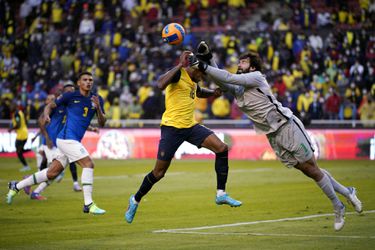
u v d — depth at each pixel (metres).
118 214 30.78
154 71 79.50
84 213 31.06
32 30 90.81
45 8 91.31
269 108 23.59
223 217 29.59
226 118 71.50
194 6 87.00
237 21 87.25
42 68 84.00
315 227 26.44
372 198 35.44
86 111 30.19
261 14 89.12
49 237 24.81
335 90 74.00
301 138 23.78
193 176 49.72
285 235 24.67
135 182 45.78
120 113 73.81
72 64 82.31
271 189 40.62
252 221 28.28
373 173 51.03
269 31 80.69
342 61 78.12
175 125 24.75
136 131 70.88
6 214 30.75
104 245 23.08
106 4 89.50
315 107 70.06
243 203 34.25
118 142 71.06
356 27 84.25
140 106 74.00
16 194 35.47
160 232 25.75
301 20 83.94
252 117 24.06
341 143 67.75
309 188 40.88
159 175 25.05
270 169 55.59
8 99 76.25
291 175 49.97
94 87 77.06
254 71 24.00
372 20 85.12
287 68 77.69
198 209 32.22
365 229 25.81
